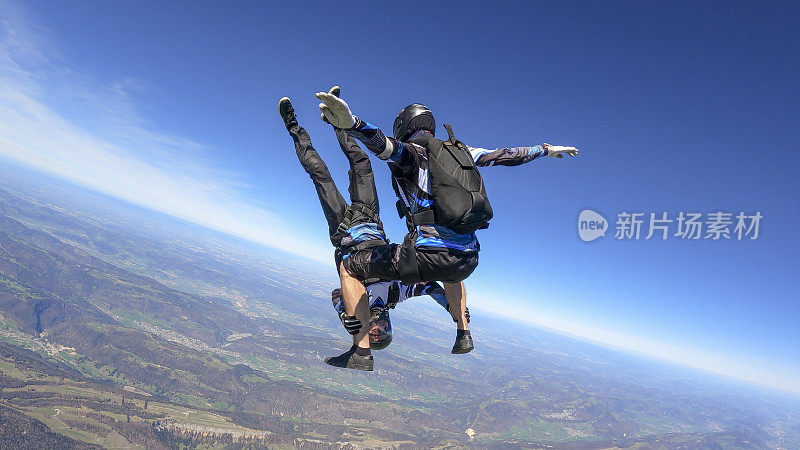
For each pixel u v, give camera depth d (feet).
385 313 10.10
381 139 7.97
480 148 9.93
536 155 10.37
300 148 10.98
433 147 8.67
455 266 8.40
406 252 8.55
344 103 7.08
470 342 10.21
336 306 10.92
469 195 8.18
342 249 9.89
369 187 10.32
